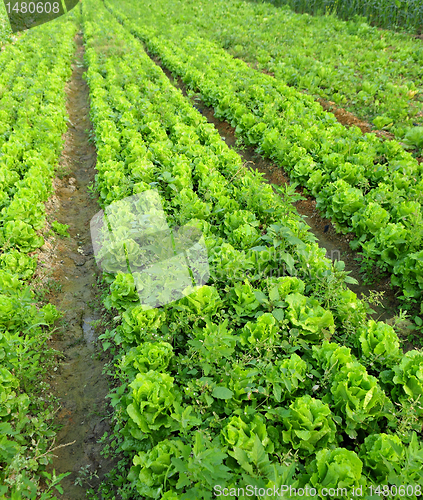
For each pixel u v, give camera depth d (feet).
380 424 5.33
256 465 4.27
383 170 10.34
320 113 14.58
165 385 5.09
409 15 25.77
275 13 31.37
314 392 5.51
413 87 16.71
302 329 6.06
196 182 10.52
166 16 34.94
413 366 5.42
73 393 6.55
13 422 5.51
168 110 14.40
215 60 21.26
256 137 13.32
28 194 9.53
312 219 10.62
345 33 25.49
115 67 21.30
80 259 9.54
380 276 8.53
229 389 5.22
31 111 14.97
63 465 5.59
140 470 4.84
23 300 6.77
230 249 6.98
